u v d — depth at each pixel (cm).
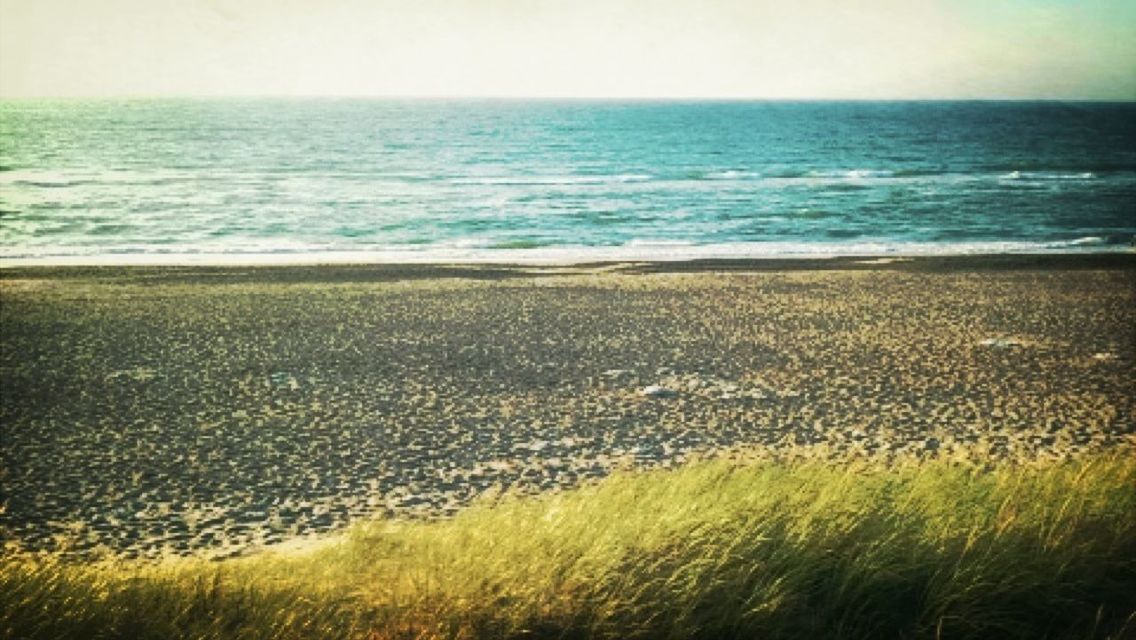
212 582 557
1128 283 2598
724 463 988
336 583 548
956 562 508
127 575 646
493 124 15300
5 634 458
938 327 1992
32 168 7038
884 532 557
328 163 7862
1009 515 579
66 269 2831
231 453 1193
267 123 14512
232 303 2252
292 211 4650
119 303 2242
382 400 1438
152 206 4803
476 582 497
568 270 2864
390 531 793
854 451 1191
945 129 14425
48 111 17600
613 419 1339
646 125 15438
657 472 967
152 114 16825
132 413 1367
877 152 9650
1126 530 570
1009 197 5372
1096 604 489
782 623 457
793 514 606
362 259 3178
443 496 1041
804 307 2211
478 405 1409
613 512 665
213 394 1470
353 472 1123
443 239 3772
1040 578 492
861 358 1709
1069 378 1572
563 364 1664
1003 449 1195
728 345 1812
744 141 11444
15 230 3953
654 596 476
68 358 1702
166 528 949
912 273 2775
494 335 1898
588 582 485
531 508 770
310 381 1548
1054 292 2444
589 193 5538
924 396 1459
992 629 462
